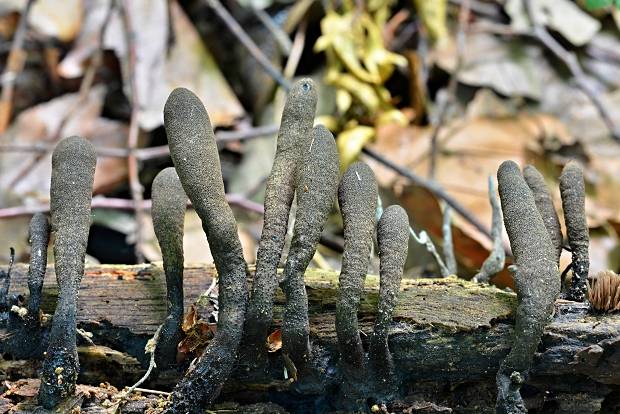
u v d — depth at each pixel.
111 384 0.44
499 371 0.41
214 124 0.71
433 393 0.43
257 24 0.77
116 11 0.74
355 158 0.69
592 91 0.73
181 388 0.42
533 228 0.41
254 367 0.43
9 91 0.72
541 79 0.78
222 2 0.78
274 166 0.42
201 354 0.43
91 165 0.42
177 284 0.43
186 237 0.63
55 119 0.71
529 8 0.80
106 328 0.44
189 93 0.41
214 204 0.41
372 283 0.43
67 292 0.41
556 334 0.42
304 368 0.42
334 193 0.41
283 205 0.41
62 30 0.76
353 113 0.73
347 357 0.42
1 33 0.78
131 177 0.62
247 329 0.42
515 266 0.41
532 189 0.43
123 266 0.45
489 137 0.72
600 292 0.42
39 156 0.68
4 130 0.71
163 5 0.74
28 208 0.59
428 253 0.62
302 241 0.41
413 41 0.80
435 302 0.43
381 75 0.74
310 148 0.41
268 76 0.74
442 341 0.42
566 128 0.75
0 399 0.42
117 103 0.73
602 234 0.67
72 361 0.41
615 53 0.81
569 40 0.80
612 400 0.42
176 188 0.43
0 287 0.44
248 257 0.63
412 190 0.63
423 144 0.72
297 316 0.41
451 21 0.81
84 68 0.74
